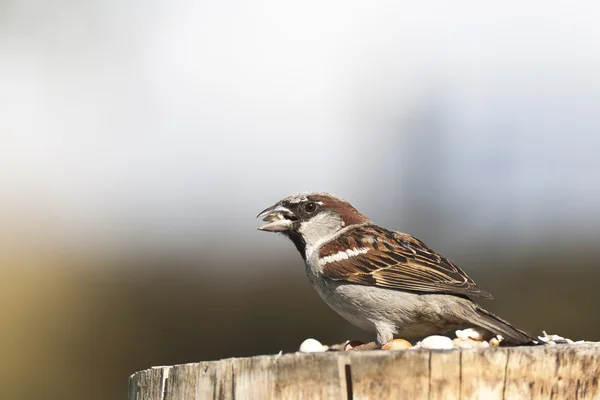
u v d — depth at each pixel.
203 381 6.04
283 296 15.22
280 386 5.65
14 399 14.65
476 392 5.48
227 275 15.66
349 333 14.73
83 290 15.55
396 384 5.48
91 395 14.81
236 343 15.05
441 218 15.55
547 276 14.32
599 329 13.76
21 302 15.27
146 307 15.46
